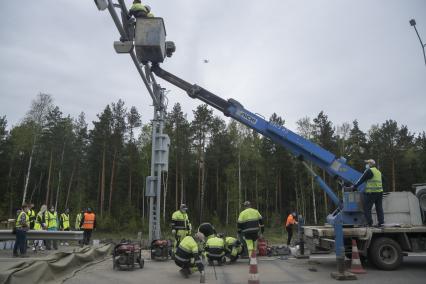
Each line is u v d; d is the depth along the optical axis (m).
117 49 9.91
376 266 10.48
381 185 11.05
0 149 48.47
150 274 9.88
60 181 50.31
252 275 8.23
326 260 12.84
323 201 50.97
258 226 11.75
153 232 15.12
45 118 48.00
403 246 10.74
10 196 47.41
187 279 9.16
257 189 51.03
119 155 49.56
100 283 8.52
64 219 19.42
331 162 12.48
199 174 47.06
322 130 47.75
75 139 53.38
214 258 11.22
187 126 48.12
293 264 11.95
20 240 13.59
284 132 12.95
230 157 49.97
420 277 9.23
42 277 8.26
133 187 53.66
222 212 51.66
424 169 50.09
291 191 54.53
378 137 50.12
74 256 10.48
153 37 10.10
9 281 7.30
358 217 11.48
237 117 13.34
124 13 9.54
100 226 41.41
